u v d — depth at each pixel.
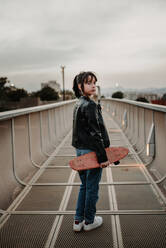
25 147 4.08
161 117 3.73
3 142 3.13
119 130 8.71
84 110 2.02
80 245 2.09
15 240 2.19
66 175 3.98
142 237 2.18
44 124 5.64
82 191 2.28
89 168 1.95
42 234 2.27
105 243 2.10
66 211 2.71
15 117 3.57
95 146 1.98
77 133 2.11
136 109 6.13
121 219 2.50
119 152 2.18
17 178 3.46
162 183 3.40
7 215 2.64
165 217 2.52
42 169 4.30
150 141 4.12
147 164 4.31
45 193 3.25
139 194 3.13
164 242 2.10
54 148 6.18
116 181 3.62
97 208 2.77
